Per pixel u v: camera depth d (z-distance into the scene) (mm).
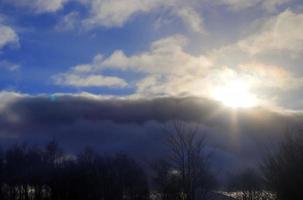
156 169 50281
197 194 48031
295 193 33938
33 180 88812
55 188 86688
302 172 33812
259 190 42938
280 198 34906
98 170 81875
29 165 89562
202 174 48469
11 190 88875
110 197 75750
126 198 71750
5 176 88938
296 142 34875
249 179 46875
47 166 89188
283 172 34781
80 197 82562
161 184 49562
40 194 88312
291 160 34531
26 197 88625
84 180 83250
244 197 46875
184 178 48312
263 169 36844
